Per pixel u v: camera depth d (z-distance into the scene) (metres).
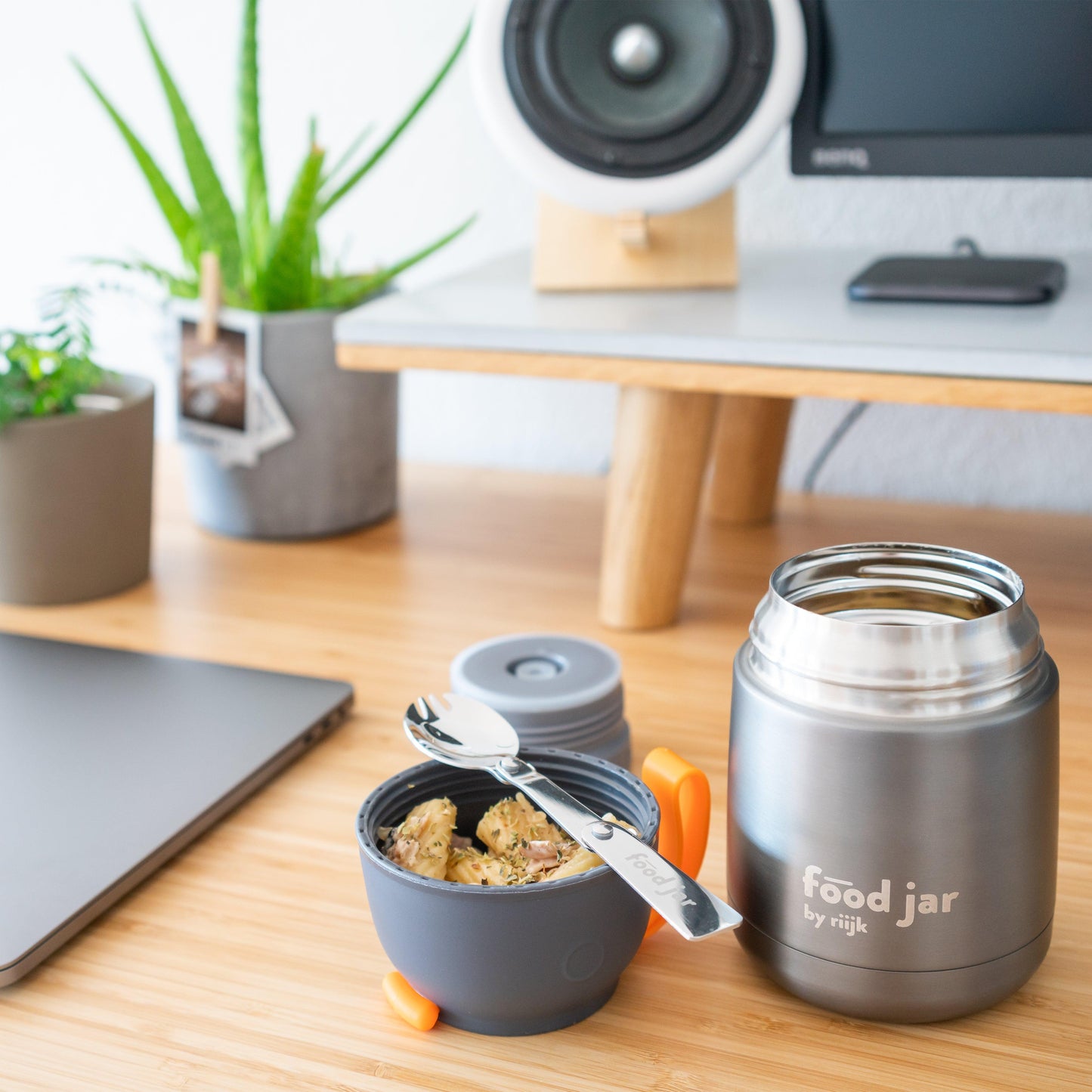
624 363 0.65
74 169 1.18
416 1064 0.37
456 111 1.05
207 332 0.82
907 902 0.35
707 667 0.66
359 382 0.85
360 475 0.88
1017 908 0.36
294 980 0.41
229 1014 0.39
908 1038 0.38
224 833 0.50
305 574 0.81
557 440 1.09
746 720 0.37
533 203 1.05
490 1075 0.36
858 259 0.88
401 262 0.87
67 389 0.75
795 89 0.70
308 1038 0.38
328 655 0.68
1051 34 0.68
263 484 0.85
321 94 1.09
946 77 0.71
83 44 1.15
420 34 1.04
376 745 0.57
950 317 0.66
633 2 0.69
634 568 0.70
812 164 0.74
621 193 0.71
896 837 0.34
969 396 0.59
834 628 0.35
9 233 1.23
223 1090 0.36
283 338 0.81
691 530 0.71
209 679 0.62
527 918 0.35
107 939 0.43
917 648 0.34
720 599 0.76
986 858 0.35
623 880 0.36
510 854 0.40
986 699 0.34
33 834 0.47
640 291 0.78
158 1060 0.37
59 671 0.63
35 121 1.18
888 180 0.94
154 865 0.46
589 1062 0.37
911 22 0.70
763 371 0.62
